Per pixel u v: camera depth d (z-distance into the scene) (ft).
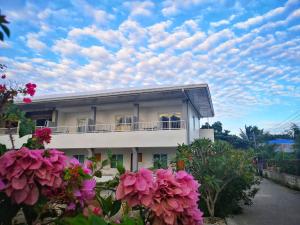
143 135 51.42
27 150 4.42
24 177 4.27
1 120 6.63
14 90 6.64
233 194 28.43
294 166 57.57
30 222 5.06
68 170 4.75
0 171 4.27
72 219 4.14
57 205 5.23
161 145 49.90
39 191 4.50
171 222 4.54
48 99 58.54
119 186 5.03
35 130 6.72
